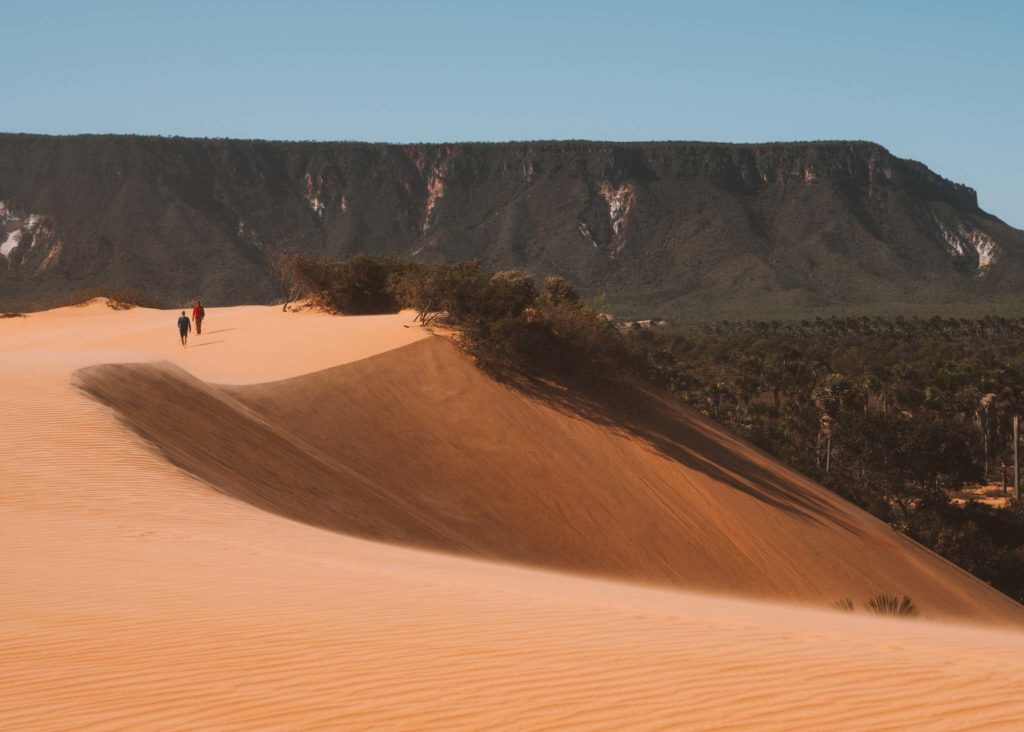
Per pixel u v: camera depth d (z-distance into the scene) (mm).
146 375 27406
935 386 101562
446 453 32656
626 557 29719
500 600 10031
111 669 7363
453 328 41656
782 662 7523
